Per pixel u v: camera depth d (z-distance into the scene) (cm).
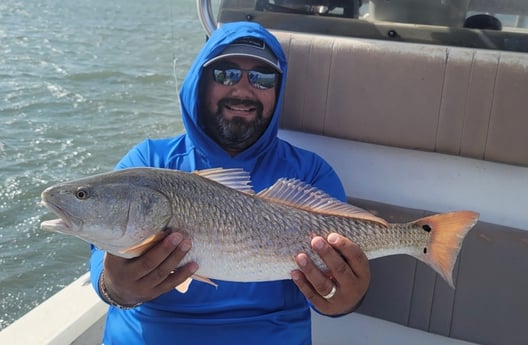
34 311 92
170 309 76
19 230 221
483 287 88
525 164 85
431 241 70
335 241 64
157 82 468
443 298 90
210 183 65
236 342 75
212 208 64
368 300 95
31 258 205
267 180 84
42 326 88
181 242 61
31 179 260
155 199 61
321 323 104
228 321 75
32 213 234
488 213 92
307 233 67
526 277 86
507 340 88
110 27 809
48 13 923
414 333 98
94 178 62
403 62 89
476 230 88
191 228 63
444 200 95
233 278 66
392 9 97
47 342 84
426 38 93
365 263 66
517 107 84
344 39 94
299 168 86
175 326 76
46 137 317
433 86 88
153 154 86
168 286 64
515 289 87
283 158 87
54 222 61
